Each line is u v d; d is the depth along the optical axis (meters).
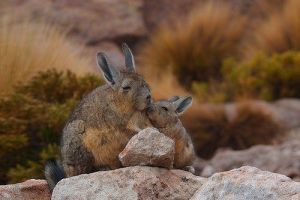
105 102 17.09
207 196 15.07
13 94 27.02
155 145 15.91
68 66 32.69
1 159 25.39
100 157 17.09
